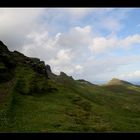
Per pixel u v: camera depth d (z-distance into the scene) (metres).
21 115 43.19
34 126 37.50
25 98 56.47
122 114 77.31
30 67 87.12
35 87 67.12
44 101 58.22
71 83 130.00
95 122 49.62
